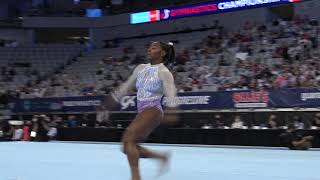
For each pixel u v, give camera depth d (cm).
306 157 1955
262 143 2694
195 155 2070
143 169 1330
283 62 3416
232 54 3847
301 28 3784
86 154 2119
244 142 2770
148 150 812
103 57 4838
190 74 3753
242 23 4388
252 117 2930
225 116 3036
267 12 4231
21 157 1920
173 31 4859
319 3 3881
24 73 4825
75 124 3581
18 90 4441
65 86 4388
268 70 3322
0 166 1489
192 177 1170
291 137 2486
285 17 4372
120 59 4584
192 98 3152
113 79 4209
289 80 3025
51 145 2953
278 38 3788
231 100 2984
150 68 766
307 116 2714
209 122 3094
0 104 4162
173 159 1839
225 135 2845
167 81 741
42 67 4959
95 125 3528
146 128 743
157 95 752
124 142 745
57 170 1352
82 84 4338
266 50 3681
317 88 2648
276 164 1614
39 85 4525
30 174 1233
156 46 773
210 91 3111
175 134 3052
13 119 4034
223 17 4522
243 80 3269
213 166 1524
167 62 786
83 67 4778
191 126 3161
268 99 2831
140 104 757
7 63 4966
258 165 1570
